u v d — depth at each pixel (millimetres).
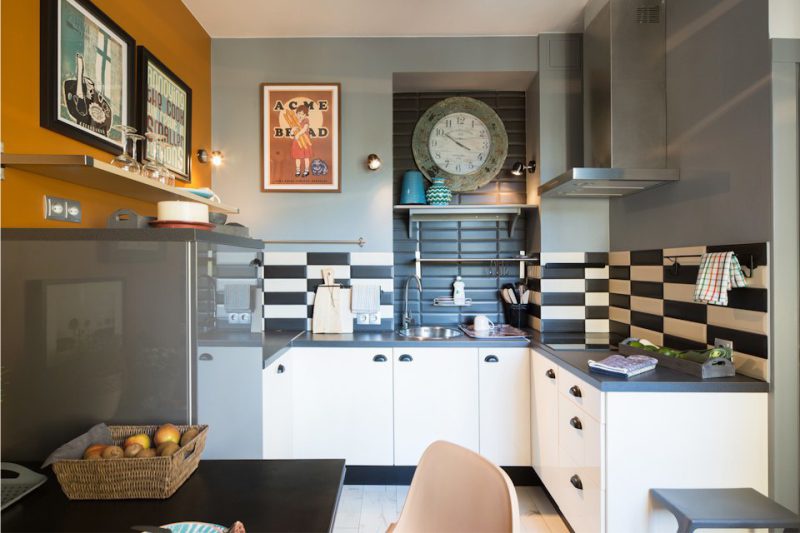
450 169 3383
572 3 2727
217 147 3121
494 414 2754
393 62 3119
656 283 2480
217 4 2715
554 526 2338
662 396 1783
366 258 3131
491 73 3133
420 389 2760
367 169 3129
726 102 1952
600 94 2531
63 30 1648
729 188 1935
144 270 1417
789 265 1723
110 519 1032
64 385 1410
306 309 3141
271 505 1098
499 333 3027
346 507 2535
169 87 2473
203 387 1461
